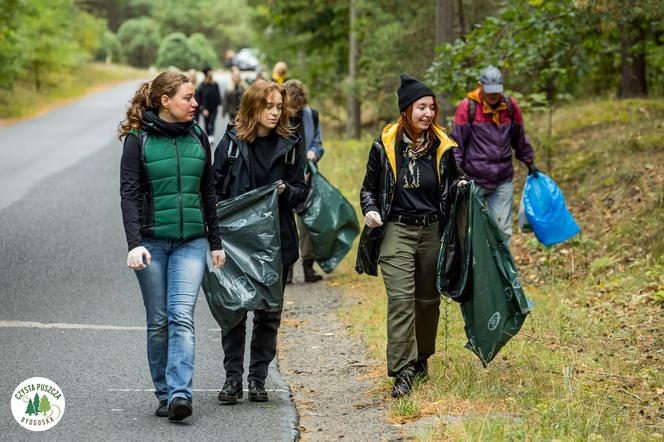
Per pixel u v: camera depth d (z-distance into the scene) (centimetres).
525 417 654
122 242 1395
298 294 1146
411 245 731
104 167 2219
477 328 723
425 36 2442
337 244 1041
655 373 765
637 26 1703
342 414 704
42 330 918
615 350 844
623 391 727
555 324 922
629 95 2048
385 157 726
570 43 1488
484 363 730
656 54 1827
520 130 1075
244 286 700
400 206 729
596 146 1588
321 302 1102
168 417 662
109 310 1009
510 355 830
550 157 1628
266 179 721
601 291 1046
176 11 11181
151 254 660
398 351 725
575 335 886
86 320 964
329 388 778
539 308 981
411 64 2450
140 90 654
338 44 3594
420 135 733
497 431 614
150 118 648
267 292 705
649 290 1007
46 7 4734
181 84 649
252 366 729
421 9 2459
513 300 726
